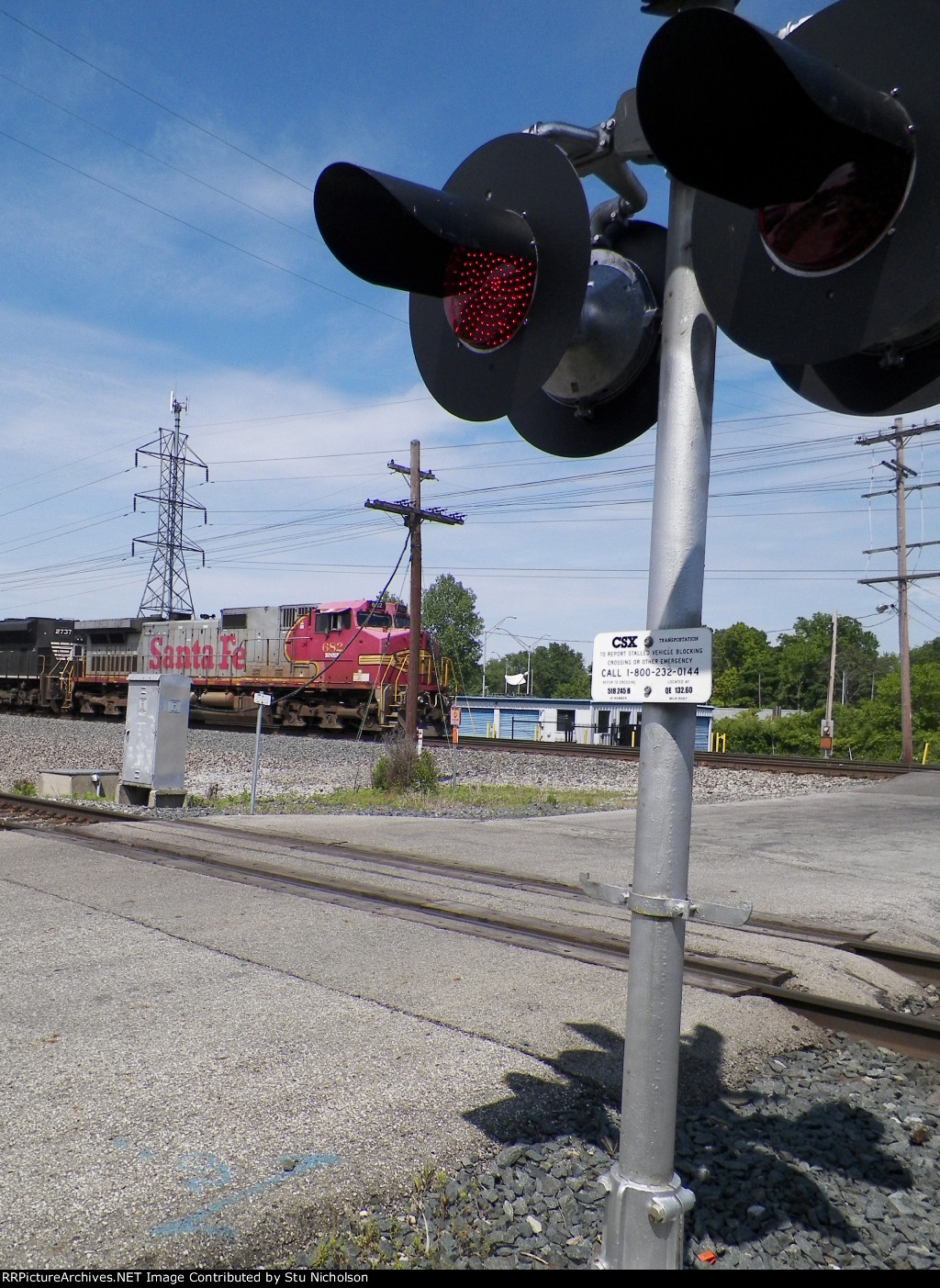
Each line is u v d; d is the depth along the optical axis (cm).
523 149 246
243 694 3114
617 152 249
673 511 235
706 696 220
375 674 2730
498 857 946
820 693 9956
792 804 1627
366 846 975
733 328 219
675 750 231
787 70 170
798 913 734
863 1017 487
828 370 235
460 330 264
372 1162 304
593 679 248
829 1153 342
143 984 481
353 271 247
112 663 3634
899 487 3653
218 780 1795
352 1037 411
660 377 241
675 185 239
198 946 556
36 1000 456
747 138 193
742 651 10731
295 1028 420
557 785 1923
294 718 2942
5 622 4219
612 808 1522
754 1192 306
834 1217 296
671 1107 233
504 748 2661
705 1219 290
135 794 1353
